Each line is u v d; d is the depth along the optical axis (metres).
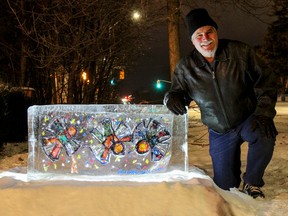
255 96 3.85
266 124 3.56
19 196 3.32
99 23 11.46
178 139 3.90
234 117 3.80
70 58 11.95
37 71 13.32
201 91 3.84
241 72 3.71
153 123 3.89
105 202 3.30
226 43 3.76
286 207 3.58
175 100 3.75
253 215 3.40
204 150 7.89
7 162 7.29
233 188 3.89
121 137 3.86
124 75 16.44
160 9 11.81
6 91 9.47
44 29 11.88
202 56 3.78
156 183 3.45
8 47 14.50
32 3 12.70
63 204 3.30
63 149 3.85
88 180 3.66
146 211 3.27
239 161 4.11
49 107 3.87
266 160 3.71
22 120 10.08
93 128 3.86
